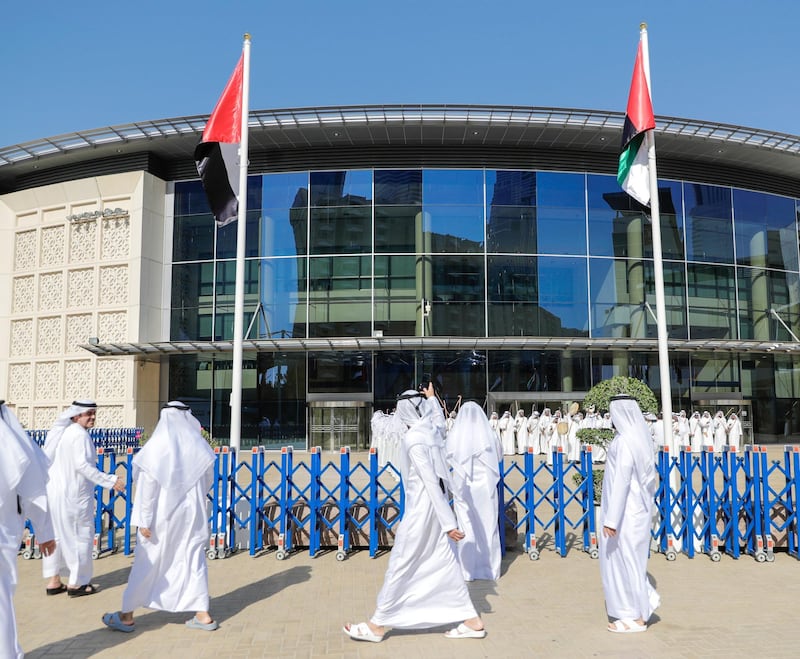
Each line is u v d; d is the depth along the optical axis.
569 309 27.52
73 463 6.82
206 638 5.48
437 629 5.71
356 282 27.42
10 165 29.30
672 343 26.06
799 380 30.41
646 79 11.64
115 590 7.05
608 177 28.39
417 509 5.36
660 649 5.19
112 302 28.33
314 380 27.53
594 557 8.49
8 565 4.36
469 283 27.38
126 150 28.28
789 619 5.95
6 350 29.95
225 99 12.85
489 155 27.81
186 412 6.04
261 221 28.00
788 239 30.66
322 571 7.75
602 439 11.34
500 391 27.28
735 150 27.92
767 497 8.34
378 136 27.03
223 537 8.52
